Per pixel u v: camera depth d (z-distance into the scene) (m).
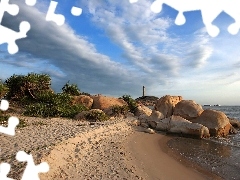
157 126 18.03
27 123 13.33
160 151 11.38
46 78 20.72
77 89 25.28
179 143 14.09
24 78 19.38
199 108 19.59
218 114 18.12
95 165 7.89
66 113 18.02
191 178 7.91
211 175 8.39
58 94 20.53
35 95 19.58
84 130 12.12
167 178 7.63
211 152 12.02
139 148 11.38
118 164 8.23
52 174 6.38
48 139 9.42
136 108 25.00
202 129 16.23
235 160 10.52
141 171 7.87
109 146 10.80
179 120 17.59
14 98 19.06
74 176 6.69
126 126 17.11
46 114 17.14
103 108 23.03
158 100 22.88
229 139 16.12
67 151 8.54
